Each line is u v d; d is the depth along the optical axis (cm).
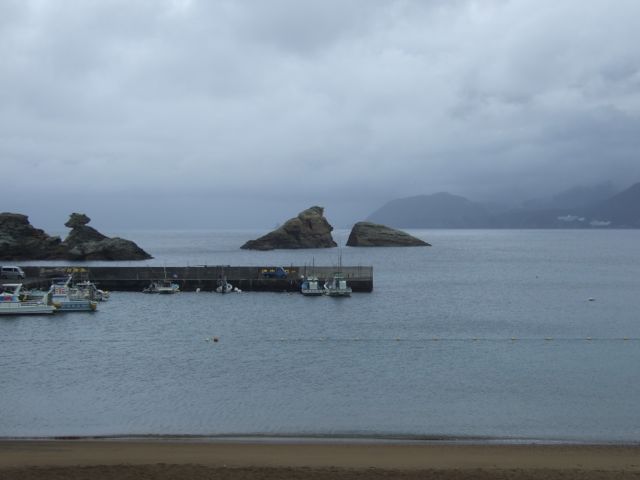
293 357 5038
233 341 5734
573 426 3334
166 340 5791
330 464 2653
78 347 5472
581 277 12825
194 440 3042
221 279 9806
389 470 2506
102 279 9906
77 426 3281
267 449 2877
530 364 4819
